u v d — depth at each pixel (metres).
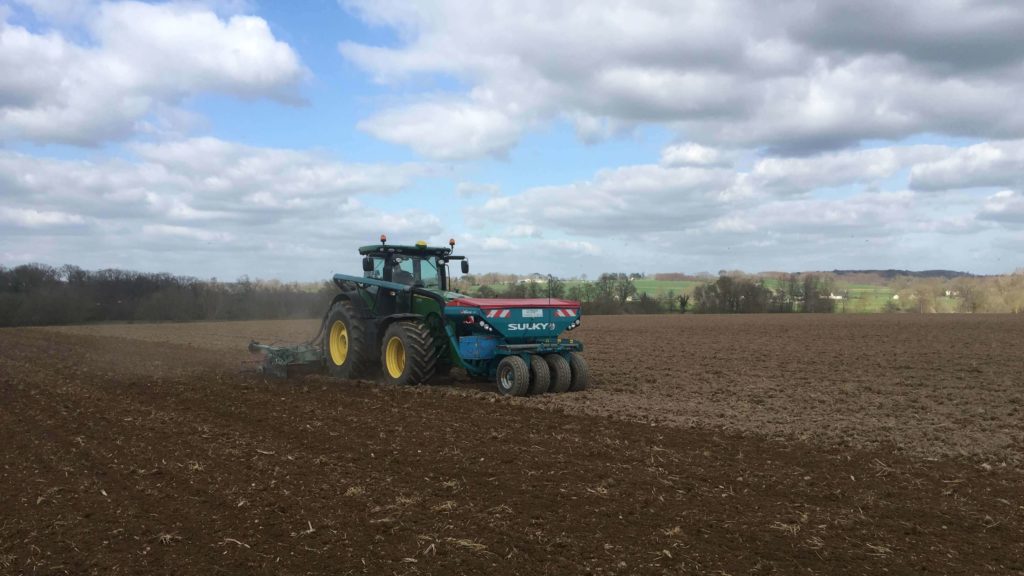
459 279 14.27
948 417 9.91
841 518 5.55
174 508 5.92
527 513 5.70
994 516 5.61
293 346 15.47
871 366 16.69
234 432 8.86
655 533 5.25
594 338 27.33
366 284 13.77
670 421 9.33
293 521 5.56
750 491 6.26
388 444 8.08
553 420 9.43
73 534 5.35
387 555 4.89
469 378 13.73
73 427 9.30
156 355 19.66
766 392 12.24
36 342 24.75
